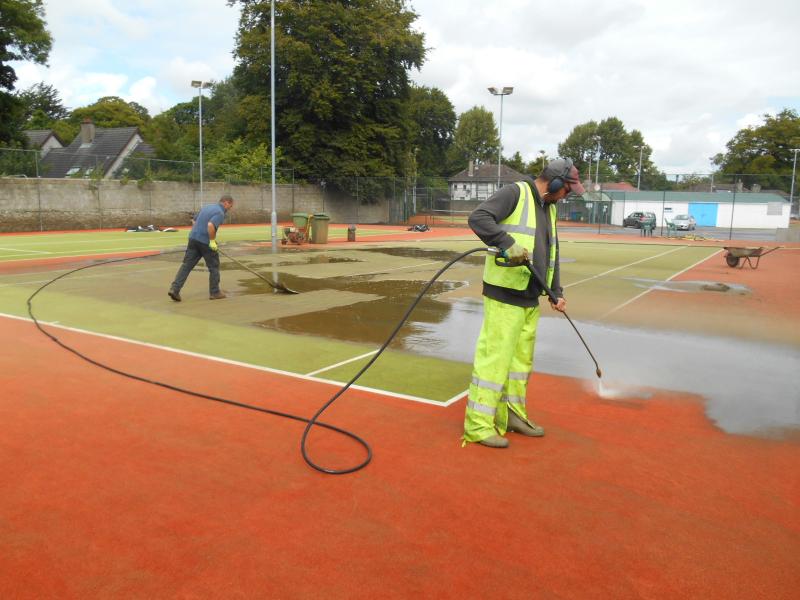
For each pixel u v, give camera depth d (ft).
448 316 29.76
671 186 157.79
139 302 31.55
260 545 9.63
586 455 13.43
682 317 30.89
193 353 21.56
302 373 19.33
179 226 110.73
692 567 9.33
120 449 13.25
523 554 9.55
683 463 13.15
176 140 195.52
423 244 77.92
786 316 31.45
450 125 241.76
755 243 95.14
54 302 30.99
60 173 104.78
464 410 16.17
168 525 10.17
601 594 8.63
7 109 112.88
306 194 136.67
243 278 41.68
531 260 13.21
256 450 13.32
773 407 17.10
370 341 24.17
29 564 9.04
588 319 29.91
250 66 135.23
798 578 9.11
